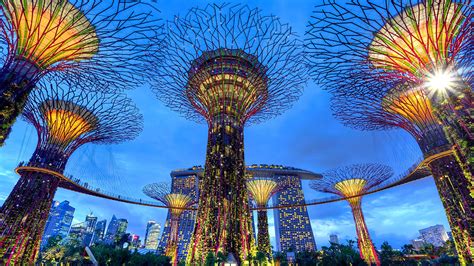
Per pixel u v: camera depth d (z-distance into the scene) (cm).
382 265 4222
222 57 2092
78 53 1275
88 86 1642
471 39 1173
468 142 975
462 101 1047
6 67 1145
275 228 14312
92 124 2373
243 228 1892
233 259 1683
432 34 1197
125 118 2542
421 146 1966
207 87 2227
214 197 1922
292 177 15038
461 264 1698
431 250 5362
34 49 1185
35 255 1988
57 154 2228
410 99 1886
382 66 1359
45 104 2159
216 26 1845
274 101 2267
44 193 2108
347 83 1515
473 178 993
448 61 1145
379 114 2045
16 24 1152
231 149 2083
